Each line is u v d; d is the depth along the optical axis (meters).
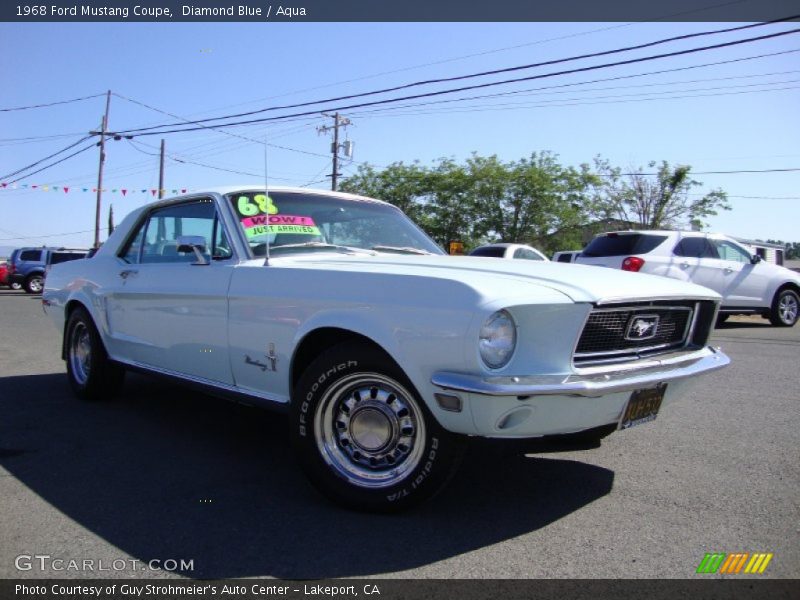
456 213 32.31
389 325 2.82
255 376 3.54
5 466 3.71
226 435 4.39
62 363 7.43
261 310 3.44
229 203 4.01
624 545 2.71
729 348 8.62
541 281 2.86
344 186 34.84
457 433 2.78
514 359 2.62
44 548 2.66
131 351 4.73
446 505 3.14
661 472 3.66
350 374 2.99
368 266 3.21
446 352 2.62
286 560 2.56
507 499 3.24
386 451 2.96
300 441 3.12
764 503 3.19
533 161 33.25
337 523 2.91
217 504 3.14
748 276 11.37
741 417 4.87
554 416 2.69
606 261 10.99
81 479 3.50
